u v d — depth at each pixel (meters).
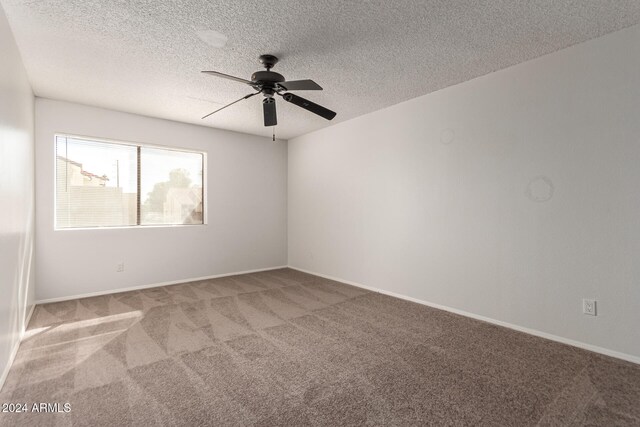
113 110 3.97
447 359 2.27
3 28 1.99
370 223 4.19
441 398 1.81
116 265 4.03
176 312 3.27
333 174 4.76
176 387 1.92
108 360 2.25
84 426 1.58
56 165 3.70
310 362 2.23
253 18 2.12
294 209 5.56
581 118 2.43
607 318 2.32
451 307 3.30
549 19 2.13
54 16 2.07
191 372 2.09
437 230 3.42
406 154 3.72
